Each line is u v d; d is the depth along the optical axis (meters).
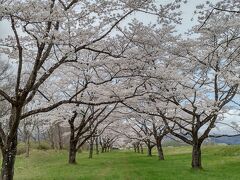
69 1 16.02
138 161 36.09
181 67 25.08
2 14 12.33
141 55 18.06
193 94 24.72
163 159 38.16
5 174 15.02
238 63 22.30
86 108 32.59
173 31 21.64
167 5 15.25
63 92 30.41
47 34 14.05
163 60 24.27
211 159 35.38
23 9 12.23
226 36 21.47
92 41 15.73
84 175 23.39
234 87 23.92
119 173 24.12
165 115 26.67
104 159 40.69
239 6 12.18
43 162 37.53
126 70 19.23
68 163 32.81
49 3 13.01
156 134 38.50
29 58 21.78
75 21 14.94
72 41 14.71
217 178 20.91
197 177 21.38
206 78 25.81
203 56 22.47
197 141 26.30
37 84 15.14
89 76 22.17
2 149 15.45
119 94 21.53
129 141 63.84
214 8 10.48
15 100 14.81
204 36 22.75
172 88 23.81
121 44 18.53
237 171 24.33
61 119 34.50
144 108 24.77
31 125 50.38
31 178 23.05
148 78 19.28
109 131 53.97
